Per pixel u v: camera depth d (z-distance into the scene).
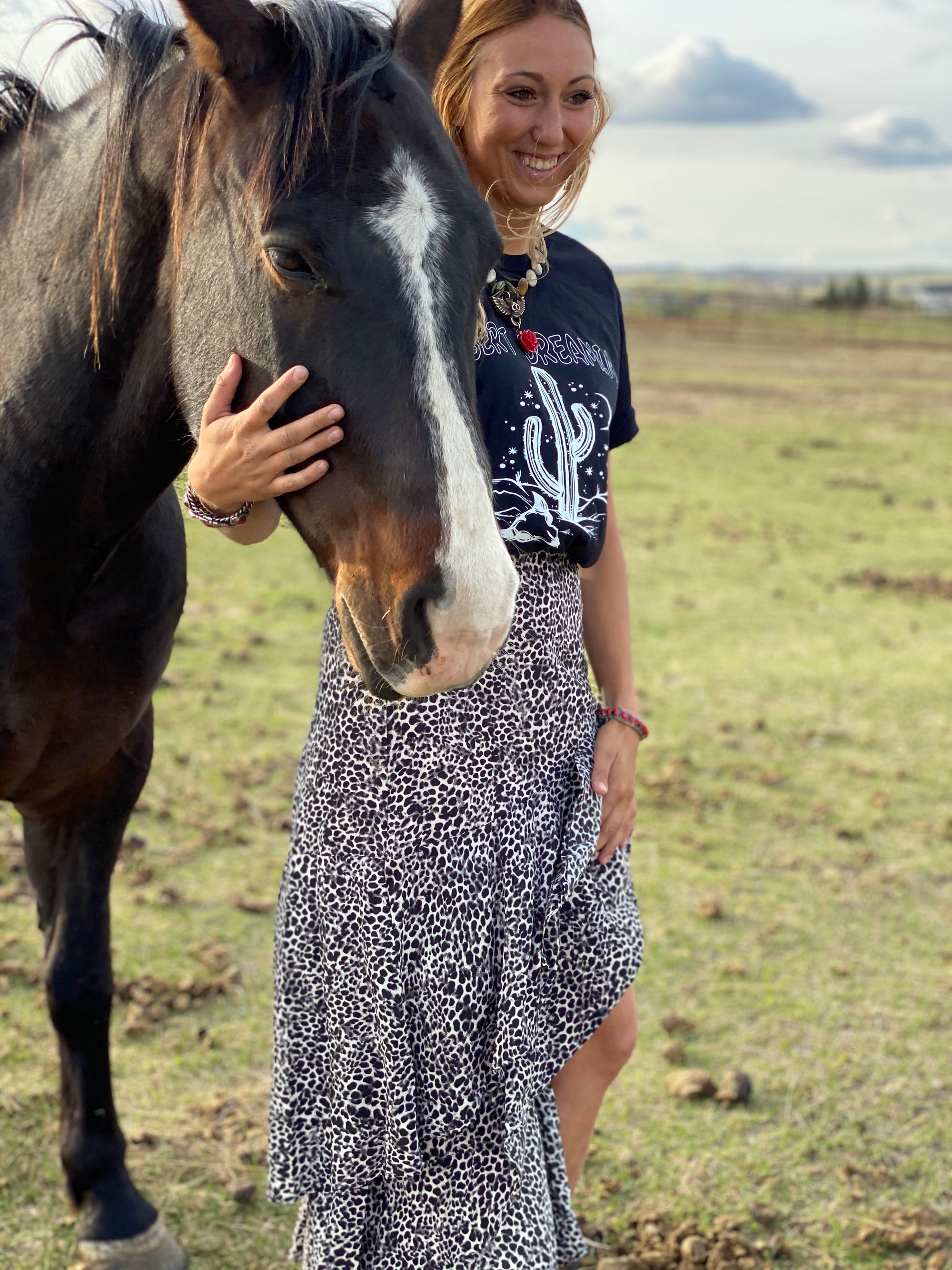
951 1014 2.96
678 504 9.48
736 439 13.49
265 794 3.94
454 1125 1.62
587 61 1.66
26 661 1.79
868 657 5.81
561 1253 1.81
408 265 1.26
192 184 1.40
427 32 1.55
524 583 1.65
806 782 4.33
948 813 4.13
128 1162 2.32
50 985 2.11
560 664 1.69
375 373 1.25
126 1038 2.69
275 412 1.29
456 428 1.25
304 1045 1.72
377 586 1.29
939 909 3.49
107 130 1.56
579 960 1.71
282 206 1.26
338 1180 1.68
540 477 1.63
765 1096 2.62
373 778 1.61
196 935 3.10
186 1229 2.19
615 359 1.80
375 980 1.61
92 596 1.82
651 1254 2.12
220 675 5.00
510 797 1.63
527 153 1.67
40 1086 2.51
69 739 1.93
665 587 6.91
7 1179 2.27
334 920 1.64
